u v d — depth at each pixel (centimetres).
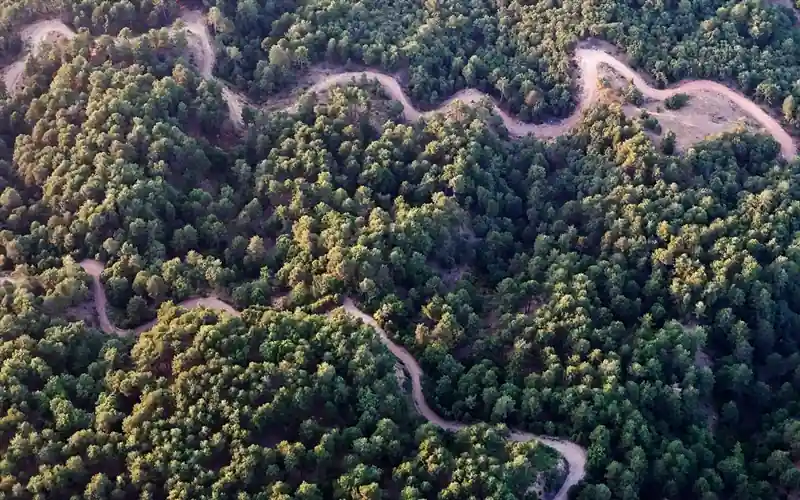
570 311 16975
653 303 17825
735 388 16938
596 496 14375
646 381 16125
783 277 17300
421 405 16112
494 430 15000
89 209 16800
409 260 17675
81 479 13038
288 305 16750
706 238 17838
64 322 15512
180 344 14712
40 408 13712
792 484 15425
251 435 13700
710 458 15700
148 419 13662
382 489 13762
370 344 15400
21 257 16650
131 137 17925
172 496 12744
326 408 14550
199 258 17012
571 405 15562
